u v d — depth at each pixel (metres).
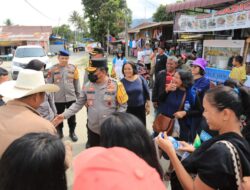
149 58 12.34
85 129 6.16
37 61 4.05
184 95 3.61
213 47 9.45
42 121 2.14
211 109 1.64
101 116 3.54
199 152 1.67
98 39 36.94
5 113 2.11
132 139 1.39
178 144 2.14
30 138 1.18
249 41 7.99
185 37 11.72
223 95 1.61
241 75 6.92
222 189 1.48
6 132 2.00
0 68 3.57
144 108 4.70
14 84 2.42
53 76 5.11
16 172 1.09
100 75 3.50
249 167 1.49
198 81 4.13
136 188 0.99
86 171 1.04
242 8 7.32
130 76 4.51
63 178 1.19
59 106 5.20
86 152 1.18
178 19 10.80
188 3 10.09
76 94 5.37
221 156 1.47
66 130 6.02
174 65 4.45
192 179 1.66
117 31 35.47
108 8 34.94
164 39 18.09
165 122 3.66
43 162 1.10
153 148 1.47
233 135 1.58
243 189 1.43
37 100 2.35
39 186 1.10
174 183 1.95
